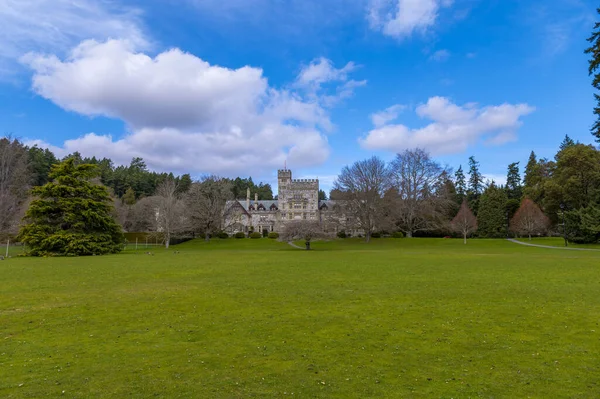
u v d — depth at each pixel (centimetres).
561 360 1039
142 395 836
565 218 7212
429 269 3030
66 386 880
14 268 3250
